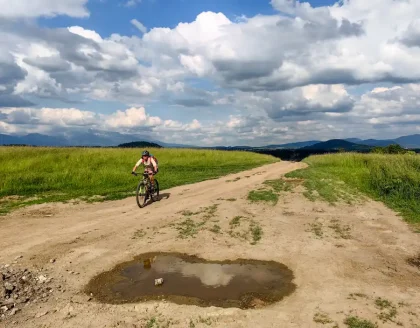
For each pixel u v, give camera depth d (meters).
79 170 15.81
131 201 11.25
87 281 5.28
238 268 5.81
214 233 7.59
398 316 4.14
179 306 4.45
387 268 5.70
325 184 13.85
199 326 3.97
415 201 10.32
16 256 6.10
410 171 12.63
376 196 11.70
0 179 12.98
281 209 9.91
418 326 3.92
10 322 4.02
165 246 6.83
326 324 3.97
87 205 10.61
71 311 4.32
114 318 4.16
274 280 5.33
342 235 7.51
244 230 7.81
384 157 20.17
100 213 9.56
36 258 6.04
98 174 15.09
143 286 5.13
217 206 10.23
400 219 8.86
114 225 8.28
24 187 12.51
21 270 5.43
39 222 8.54
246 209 9.87
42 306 4.43
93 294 4.86
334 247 6.74
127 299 4.72
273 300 4.68
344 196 11.64
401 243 6.96
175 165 23.09
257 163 28.45
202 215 9.16
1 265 5.60
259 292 4.92
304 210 9.80
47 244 6.84
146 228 8.02
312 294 4.78
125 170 17.53
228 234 7.53
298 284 5.15
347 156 23.47
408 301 4.53
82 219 8.88
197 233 7.58
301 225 8.27
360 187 13.17
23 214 9.34
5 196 11.56
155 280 5.19
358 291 4.84
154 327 3.96
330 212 9.61
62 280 5.25
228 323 4.02
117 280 5.35
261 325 3.97
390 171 13.30
